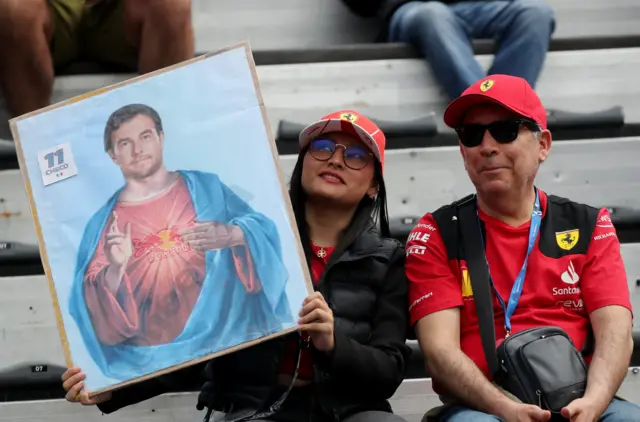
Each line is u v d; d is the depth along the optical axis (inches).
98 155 285.3
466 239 309.1
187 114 287.1
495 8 430.9
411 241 316.8
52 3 409.4
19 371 374.3
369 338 301.3
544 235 308.0
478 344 299.6
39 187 283.6
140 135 286.0
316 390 291.0
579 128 430.6
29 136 286.0
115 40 415.2
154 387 299.9
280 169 284.2
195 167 284.7
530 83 423.2
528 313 299.1
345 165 309.0
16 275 392.2
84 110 287.3
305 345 291.7
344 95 426.9
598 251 304.3
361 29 496.1
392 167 412.2
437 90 428.8
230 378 297.4
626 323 294.0
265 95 425.1
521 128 307.0
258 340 272.4
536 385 273.1
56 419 366.3
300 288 276.5
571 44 438.0
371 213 321.1
